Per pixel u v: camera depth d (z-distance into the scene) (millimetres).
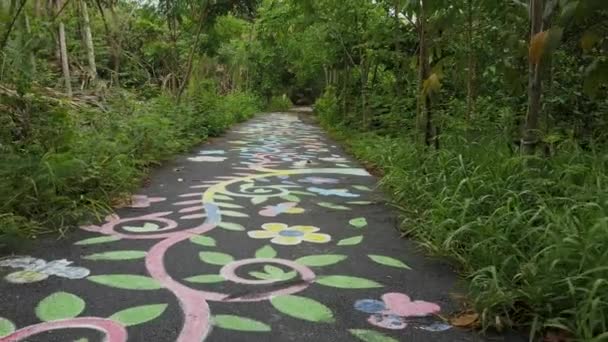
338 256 3598
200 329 2475
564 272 2564
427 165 5180
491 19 5336
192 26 12531
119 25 11680
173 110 10047
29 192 4238
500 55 5398
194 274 3189
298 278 3162
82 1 8914
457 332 2496
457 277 3213
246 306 2744
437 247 3543
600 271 2377
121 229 4145
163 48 13172
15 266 3240
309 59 16016
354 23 11445
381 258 3564
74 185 4691
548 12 3691
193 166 7602
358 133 11500
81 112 6766
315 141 11867
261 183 6375
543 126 5129
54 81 8047
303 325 2545
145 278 3102
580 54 5086
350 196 5648
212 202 5207
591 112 5340
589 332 2188
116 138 6375
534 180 3678
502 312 2582
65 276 3098
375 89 11461
